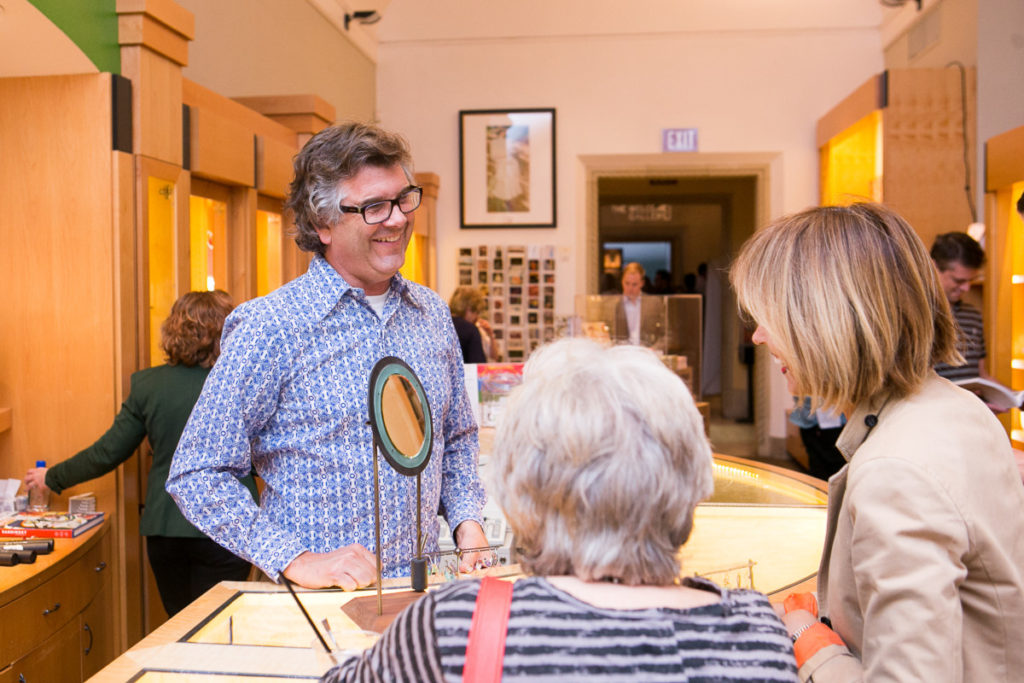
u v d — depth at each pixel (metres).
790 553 1.84
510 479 0.86
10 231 2.94
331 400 1.56
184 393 2.68
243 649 1.34
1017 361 4.41
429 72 7.76
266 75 5.35
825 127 7.10
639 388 0.83
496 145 7.71
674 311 5.97
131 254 2.97
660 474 0.81
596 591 0.81
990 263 4.59
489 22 7.68
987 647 1.00
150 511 2.70
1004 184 4.41
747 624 0.81
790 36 7.48
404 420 1.30
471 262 7.79
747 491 2.37
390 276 1.65
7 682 2.20
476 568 1.59
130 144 2.98
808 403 3.89
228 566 2.73
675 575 0.83
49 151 2.91
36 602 2.35
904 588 0.94
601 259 12.97
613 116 7.64
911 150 5.74
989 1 5.46
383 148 1.56
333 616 1.40
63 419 2.94
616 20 7.59
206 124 3.48
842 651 1.05
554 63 7.66
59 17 2.61
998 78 5.49
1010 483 1.04
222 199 3.89
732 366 10.39
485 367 3.50
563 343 0.92
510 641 0.75
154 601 3.19
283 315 1.55
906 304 1.08
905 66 6.86
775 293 1.12
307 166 1.59
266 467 1.60
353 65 7.18
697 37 7.55
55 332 2.94
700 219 12.58
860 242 1.09
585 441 0.81
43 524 2.68
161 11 3.03
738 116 7.54
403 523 1.60
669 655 0.75
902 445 1.01
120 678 1.26
